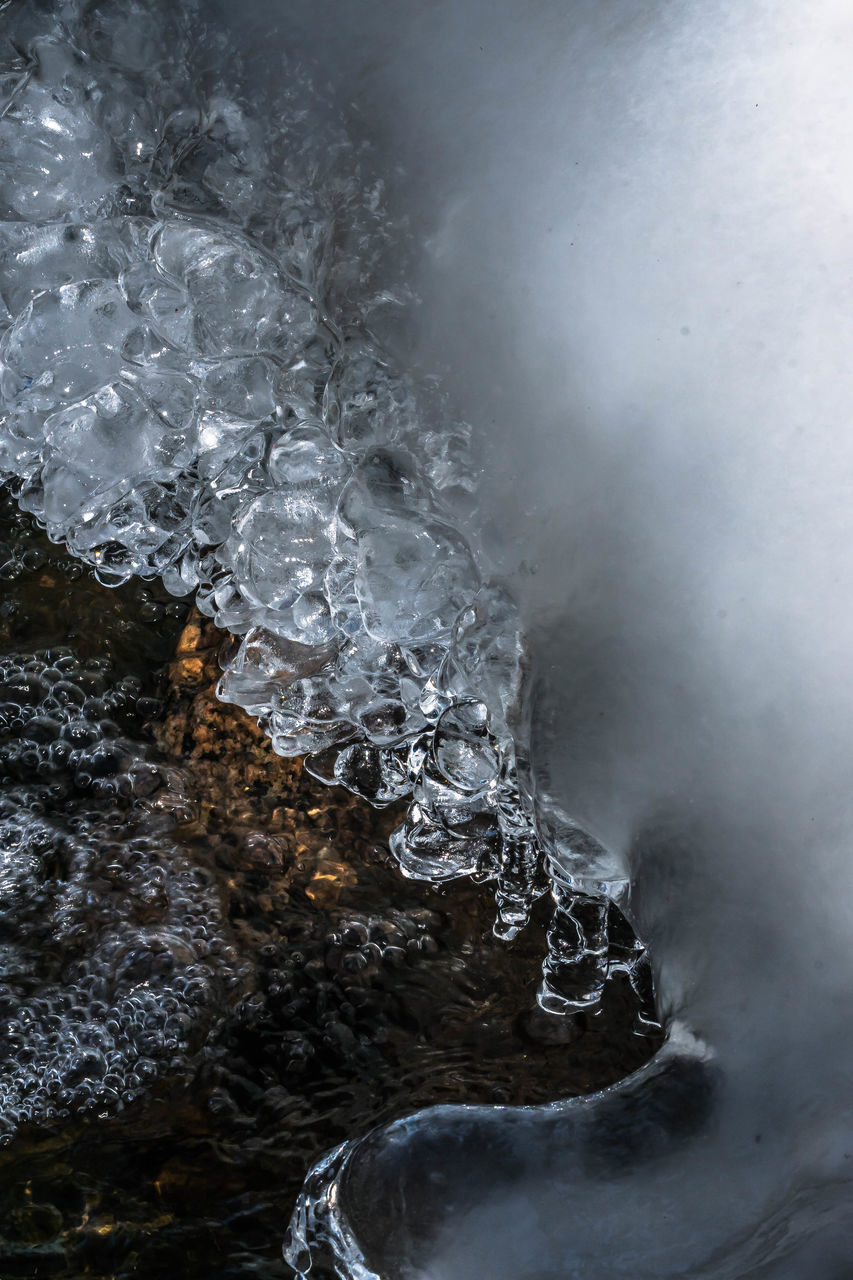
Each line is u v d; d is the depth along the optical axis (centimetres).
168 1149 100
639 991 113
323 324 108
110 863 121
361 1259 85
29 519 151
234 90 105
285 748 132
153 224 122
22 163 121
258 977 113
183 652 140
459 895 121
